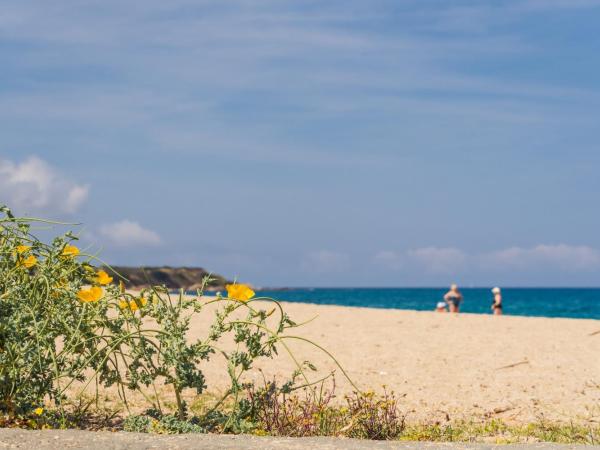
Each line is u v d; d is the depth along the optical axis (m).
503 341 14.00
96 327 6.45
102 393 8.14
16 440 4.86
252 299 6.26
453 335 14.90
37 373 6.15
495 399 8.95
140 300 6.29
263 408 6.47
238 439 5.16
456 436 6.91
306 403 6.85
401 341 13.80
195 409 7.63
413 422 7.61
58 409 6.80
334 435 6.51
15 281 6.26
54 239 6.30
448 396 9.09
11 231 6.22
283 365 10.73
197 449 4.75
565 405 8.62
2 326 5.96
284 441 5.09
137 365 6.32
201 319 16.36
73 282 6.20
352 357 11.78
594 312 53.16
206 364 10.45
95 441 4.91
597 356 12.23
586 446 5.15
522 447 5.06
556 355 12.30
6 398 6.03
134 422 6.06
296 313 19.27
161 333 6.27
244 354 6.31
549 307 65.44
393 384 9.72
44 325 5.95
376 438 6.55
